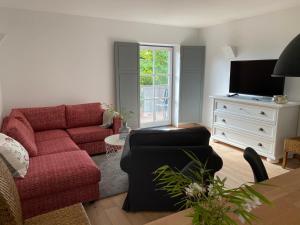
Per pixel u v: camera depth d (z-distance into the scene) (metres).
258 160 1.49
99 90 4.71
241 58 4.54
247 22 4.34
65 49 4.26
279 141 3.47
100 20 4.46
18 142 2.43
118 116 3.87
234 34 4.63
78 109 4.06
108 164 3.45
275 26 3.88
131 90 4.95
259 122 3.63
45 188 2.11
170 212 2.31
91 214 2.30
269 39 4.00
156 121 5.75
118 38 4.69
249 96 4.29
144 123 5.59
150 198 2.25
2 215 1.19
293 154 3.71
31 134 3.11
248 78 4.14
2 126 3.13
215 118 4.46
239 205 0.79
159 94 5.66
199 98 5.59
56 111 3.88
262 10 3.79
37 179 2.10
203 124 5.72
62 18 4.13
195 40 5.51
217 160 2.05
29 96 4.10
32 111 3.73
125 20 4.64
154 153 2.04
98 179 2.36
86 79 4.54
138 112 5.12
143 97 5.46
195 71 5.43
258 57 4.21
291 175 1.49
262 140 3.62
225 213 0.81
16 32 3.83
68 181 2.21
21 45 3.90
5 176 1.32
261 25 4.11
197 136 2.08
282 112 3.39
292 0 3.24
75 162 2.42
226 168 3.34
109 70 4.75
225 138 4.27
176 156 2.04
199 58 5.38
